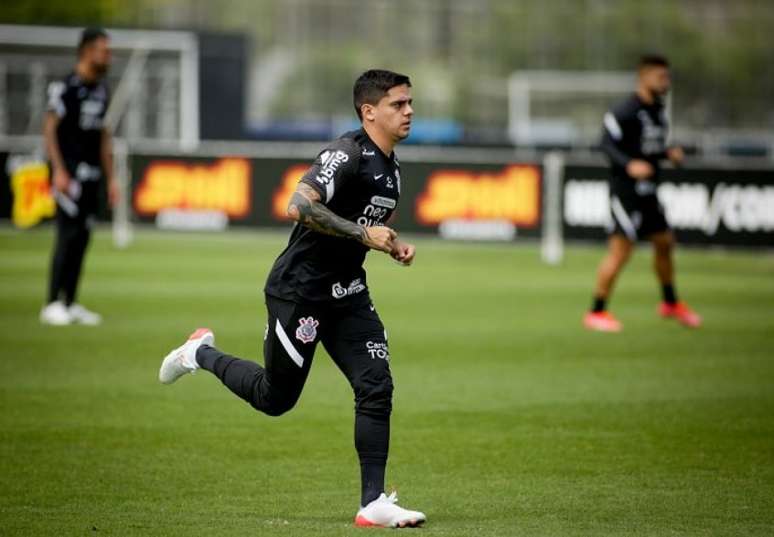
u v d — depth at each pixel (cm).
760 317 5431
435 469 2786
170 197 8388
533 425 3241
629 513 2412
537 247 8675
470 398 3588
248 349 4362
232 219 8338
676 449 2984
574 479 2694
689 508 2452
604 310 5025
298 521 2328
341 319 2334
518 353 4384
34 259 7250
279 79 17025
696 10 18088
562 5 17700
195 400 3519
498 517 2375
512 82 15788
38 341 4472
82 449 2934
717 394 3675
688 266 7769
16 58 11069
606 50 17562
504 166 8050
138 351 4303
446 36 17512
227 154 8325
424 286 6438
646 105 4916
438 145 11756
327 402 3522
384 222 2342
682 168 7744
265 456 2888
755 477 2712
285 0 17338
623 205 4941
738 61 17925
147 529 2255
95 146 4844
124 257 7494
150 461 2828
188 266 7081
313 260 2277
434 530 2266
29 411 3347
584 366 4134
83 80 4762
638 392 3697
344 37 17412
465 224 8119
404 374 3962
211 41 11256
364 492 2305
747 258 8281
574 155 11419
